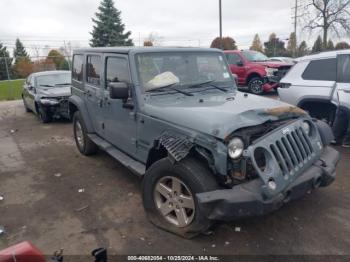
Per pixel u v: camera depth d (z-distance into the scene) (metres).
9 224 3.79
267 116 3.19
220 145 2.88
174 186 3.29
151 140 3.72
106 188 4.72
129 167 4.06
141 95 3.88
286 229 3.47
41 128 9.34
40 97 9.78
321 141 3.70
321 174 3.29
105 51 4.74
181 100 3.87
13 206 4.25
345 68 5.83
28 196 4.55
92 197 4.43
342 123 5.86
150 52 4.15
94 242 3.37
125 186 4.77
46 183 5.00
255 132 3.07
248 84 14.32
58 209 4.12
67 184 4.93
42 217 3.93
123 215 3.89
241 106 3.45
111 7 37.19
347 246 3.17
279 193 2.87
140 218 3.80
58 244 3.36
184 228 3.28
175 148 3.10
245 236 3.36
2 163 6.12
